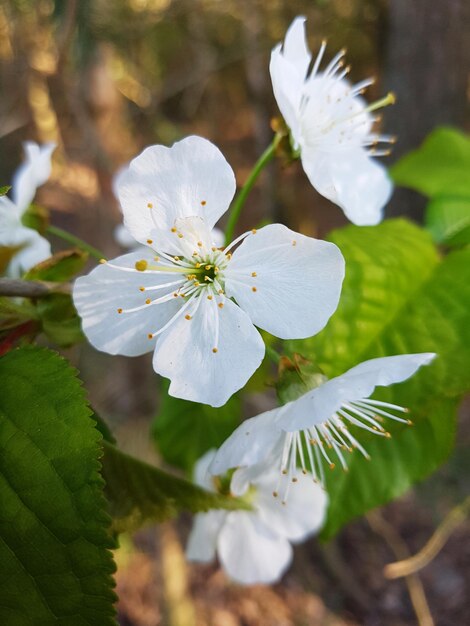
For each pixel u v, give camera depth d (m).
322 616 0.19
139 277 0.05
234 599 0.19
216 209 0.05
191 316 0.05
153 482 0.05
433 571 0.20
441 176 0.08
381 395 0.05
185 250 0.05
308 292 0.05
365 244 0.06
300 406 0.05
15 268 0.06
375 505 0.06
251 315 0.05
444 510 0.19
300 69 0.06
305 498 0.07
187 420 0.07
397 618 0.19
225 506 0.05
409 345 0.05
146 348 0.05
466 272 0.06
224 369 0.05
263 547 0.07
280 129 0.06
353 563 0.20
